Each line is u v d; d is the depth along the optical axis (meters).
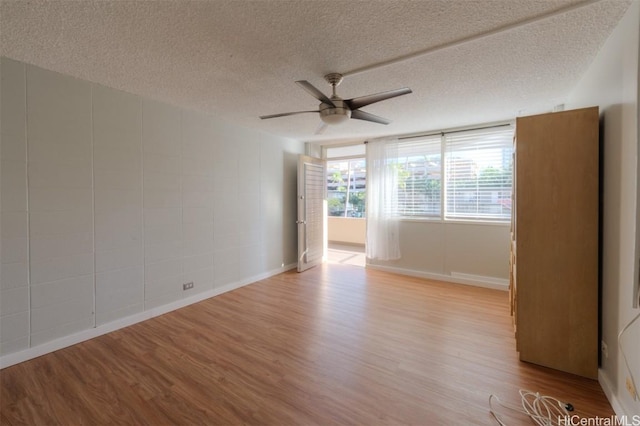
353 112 2.35
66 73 2.31
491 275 3.94
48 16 1.55
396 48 1.90
